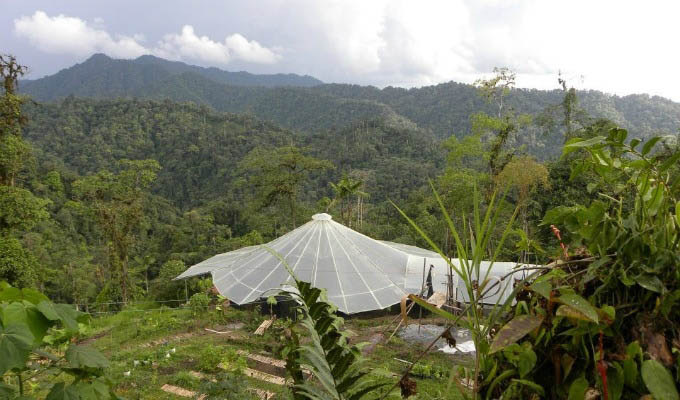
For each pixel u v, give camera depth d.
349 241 17.75
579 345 1.21
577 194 19.59
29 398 1.54
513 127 22.36
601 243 1.28
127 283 30.77
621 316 1.15
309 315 1.74
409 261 17.05
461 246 1.40
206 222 53.69
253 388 9.44
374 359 10.95
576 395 1.15
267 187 35.53
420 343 12.38
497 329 1.44
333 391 1.68
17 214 22.22
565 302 1.16
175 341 13.96
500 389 1.36
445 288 15.05
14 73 23.61
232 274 17.19
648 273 1.13
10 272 21.11
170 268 26.42
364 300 15.13
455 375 1.50
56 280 36.47
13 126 24.12
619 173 1.43
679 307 1.09
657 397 0.99
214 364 11.34
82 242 57.50
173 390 10.04
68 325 1.55
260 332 13.98
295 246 17.36
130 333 14.84
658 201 1.25
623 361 1.12
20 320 1.48
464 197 20.53
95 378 1.78
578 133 24.39
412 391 1.62
